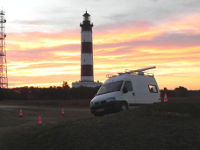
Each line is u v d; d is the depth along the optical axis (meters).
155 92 19.61
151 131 10.23
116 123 11.55
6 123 22.42
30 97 82.88
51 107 45.09
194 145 8.91
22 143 11.37
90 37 78.44
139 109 14.21
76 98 77.19
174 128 10.45
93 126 11.36
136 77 18.59
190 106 13.75
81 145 9.51
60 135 10.73
